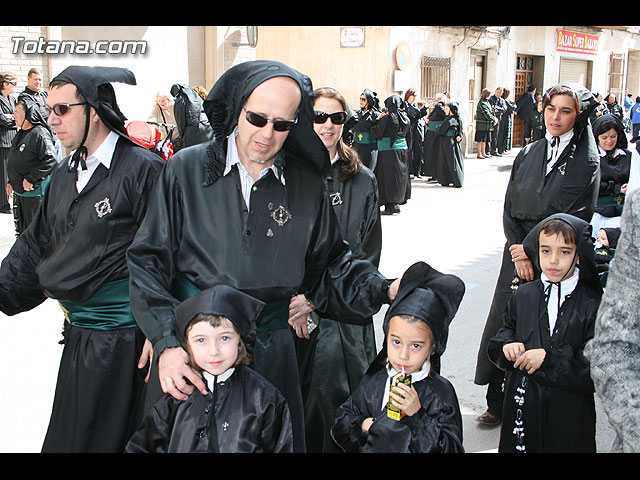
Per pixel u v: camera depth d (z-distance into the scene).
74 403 2.95
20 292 3.05
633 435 1.69
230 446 2.29
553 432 3.13
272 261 2.52
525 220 4.09
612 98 22.95
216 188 2.52
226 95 2.47
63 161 3.10
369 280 2.72
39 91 8.47
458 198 13.09
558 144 3.98
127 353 2.95
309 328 3.14
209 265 2.49
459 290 2.52
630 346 1.76
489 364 4.12
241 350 2.37
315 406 3.26
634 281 1.76
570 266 3.16
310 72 18.86
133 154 2.97
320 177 2.71
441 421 2.49
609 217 4.76
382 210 11.83
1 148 9.47
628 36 29.14
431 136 15.04
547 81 24.42
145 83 12.06
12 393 4.53
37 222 3.08
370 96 11.37
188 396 2.35
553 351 3.09
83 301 2.92
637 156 4.36
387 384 2.64
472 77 21.48
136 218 2.95
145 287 2.42
